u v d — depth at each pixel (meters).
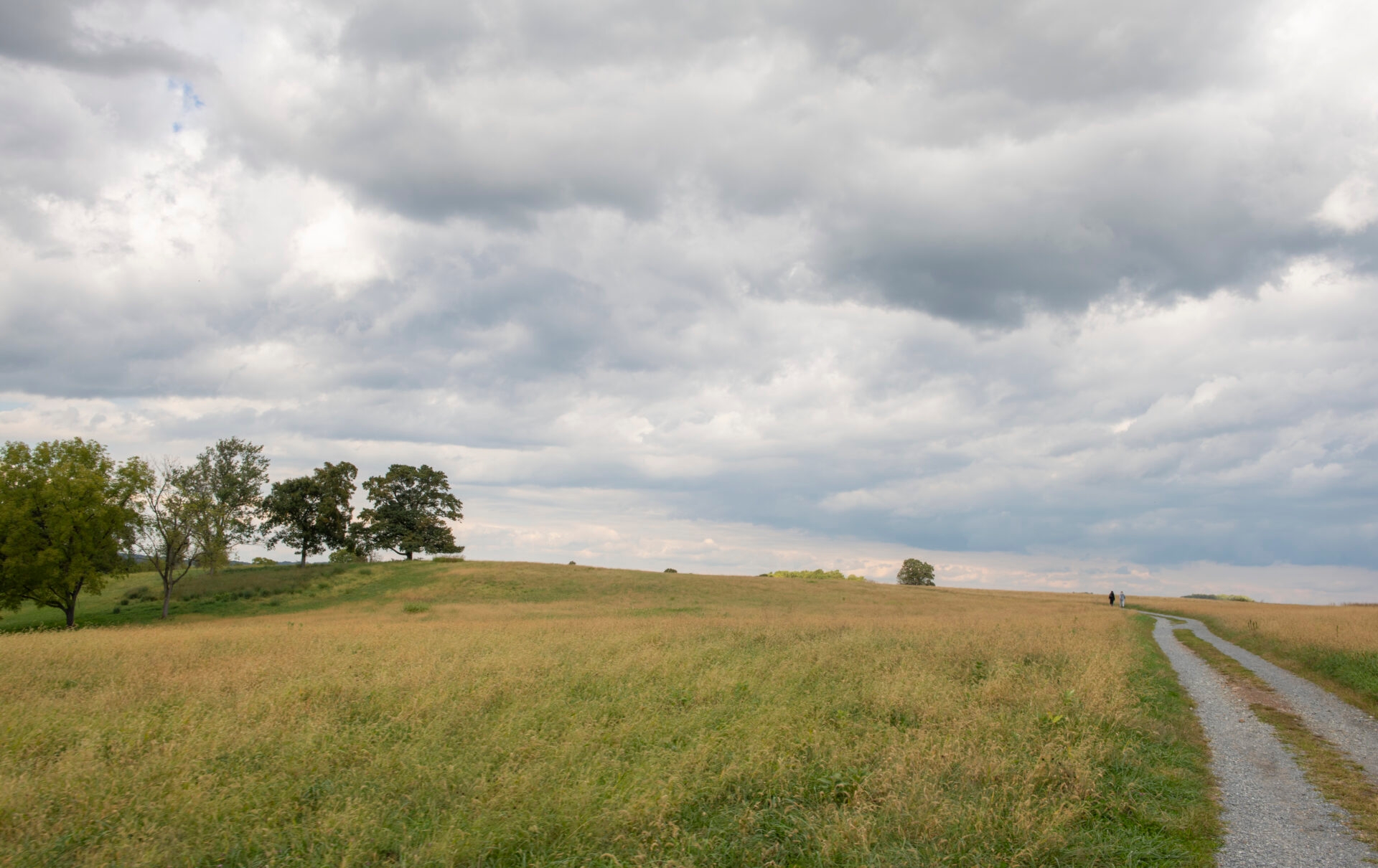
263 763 7.47
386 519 80.56
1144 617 43.03
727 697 11.12
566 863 5.43
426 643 17.42
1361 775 8.68
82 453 44.31
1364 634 20.38
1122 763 8.53
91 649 16.50
